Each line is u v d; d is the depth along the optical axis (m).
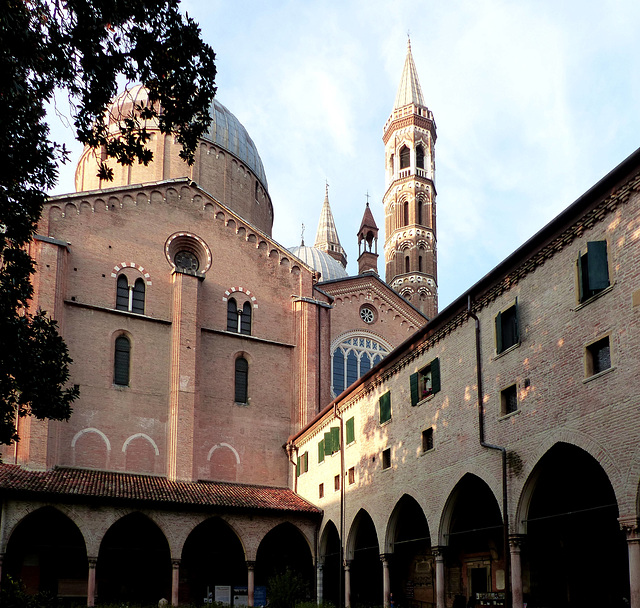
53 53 20.22
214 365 49.56
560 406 25.77
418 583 41.50
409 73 99.75
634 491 21.94
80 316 45.88
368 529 45.69
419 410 35.72
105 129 22.42
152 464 45.81
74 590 42.53
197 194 52.31
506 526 27.64
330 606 40.09
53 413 24.77
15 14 18.45
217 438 48.41
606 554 31.08
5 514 37.91
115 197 49.03
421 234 91.81
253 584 43.94
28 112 20.86
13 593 26.84
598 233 24.91
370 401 41.22
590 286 24.31
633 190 23.39
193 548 46.56
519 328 28.59
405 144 95.81
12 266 23.31
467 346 32.16
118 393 45.94
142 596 44.34
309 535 46.28
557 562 32.50
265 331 52.31
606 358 24.27
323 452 46.34
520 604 26.64
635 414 22.31
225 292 51.41
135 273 48.50
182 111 22.36
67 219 46.94
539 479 27.28
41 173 22.30
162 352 48.00
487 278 30.53
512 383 28.64
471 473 30.78
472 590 36.97
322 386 52.56
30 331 24.02
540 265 27.78
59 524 43.06
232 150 64.00
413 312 64.50
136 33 20.94
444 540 32.53
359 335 61.34
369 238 90.00
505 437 28.69
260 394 50.94
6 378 23.30
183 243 51.25
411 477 35.72
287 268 54.59
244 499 45.09
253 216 64.88
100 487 41.00
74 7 20.06
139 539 45.25
